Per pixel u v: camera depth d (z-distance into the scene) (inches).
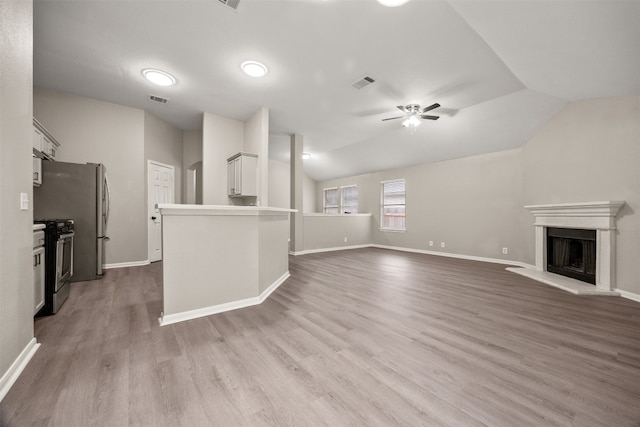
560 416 46.8
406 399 51.1
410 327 84.3
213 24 98.9
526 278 153.3
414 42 107.3
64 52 116.7
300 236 241.4
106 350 68.6
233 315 93.6
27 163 65.4
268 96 159.0
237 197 195.0
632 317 93.8
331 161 313.9
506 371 60.6
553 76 120.5
